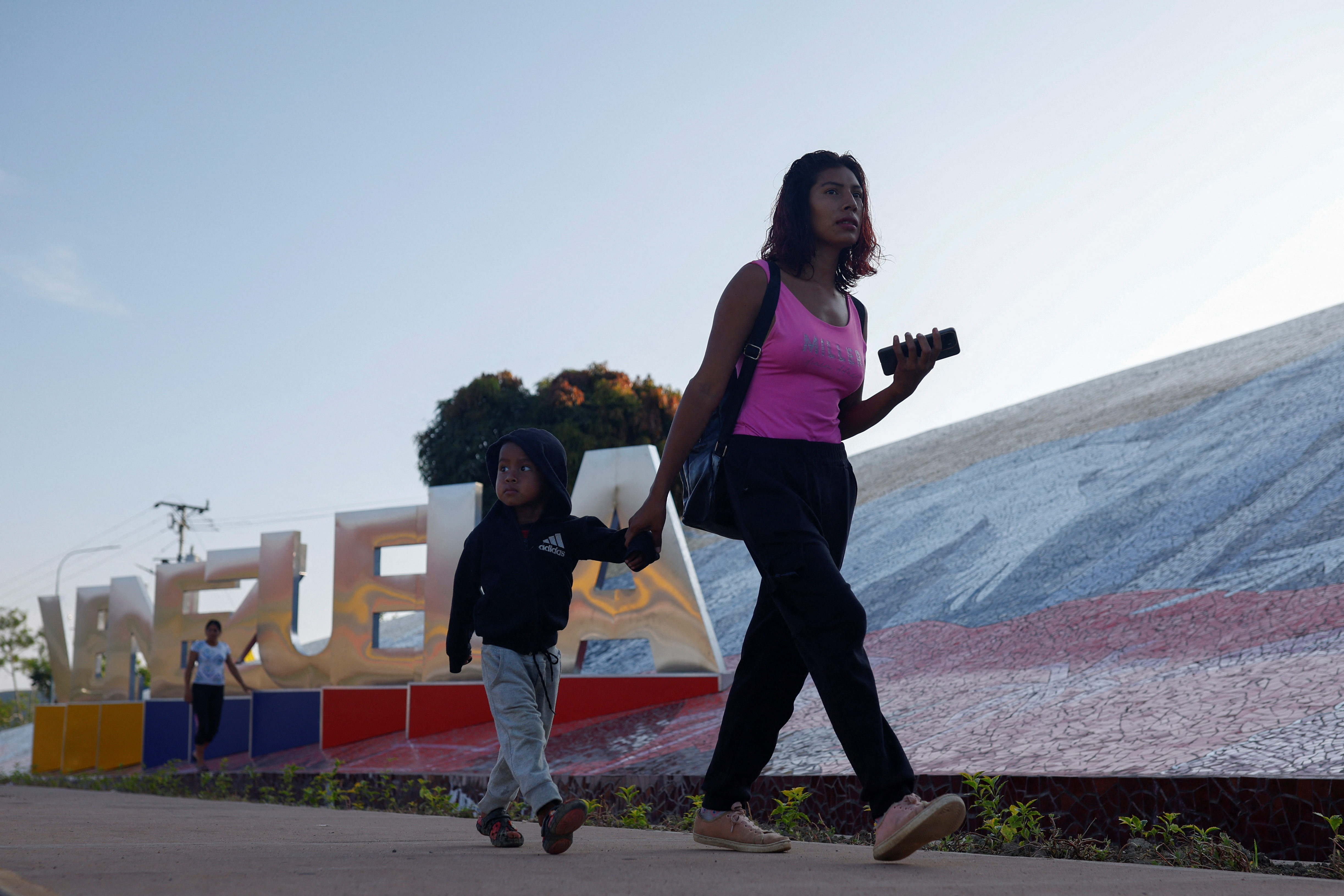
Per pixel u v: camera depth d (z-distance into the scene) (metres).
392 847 3.02
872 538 13.27
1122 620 7.64
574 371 26.00
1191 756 4.24
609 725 8.59
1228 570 7.95
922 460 16.86
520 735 3.06
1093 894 1.88
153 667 12.72
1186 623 7.08
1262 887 2.07
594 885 1.92
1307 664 5.34
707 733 7.39
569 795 6.30
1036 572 9.80
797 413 2.81
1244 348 15.47
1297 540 7.95
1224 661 5.90
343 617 10.94
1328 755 3.82
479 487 10.46
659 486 2.91
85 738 13.77
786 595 2.64
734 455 2.78
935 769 4.98
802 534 2.66
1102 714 5.36
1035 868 2.47
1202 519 9.36
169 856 2.44
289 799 8.41
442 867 2.24
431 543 10.38
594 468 9.79
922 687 7.34
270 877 1.97
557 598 3.24
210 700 11.16
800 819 4.76
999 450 15.28
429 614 10.23
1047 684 6.47
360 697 10.59
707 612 11.01
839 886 1.94
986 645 8.20
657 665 9.20
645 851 2.93
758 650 2.96
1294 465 9.59
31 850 2.57
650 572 9.42
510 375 25.91
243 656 11.91
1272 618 6.54
